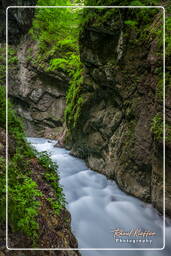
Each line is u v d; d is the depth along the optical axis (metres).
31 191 3.50
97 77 7.76
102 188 7.33
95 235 5.08
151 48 5.77
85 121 9.12
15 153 4.26
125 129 6.85
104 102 8.20
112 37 7.06
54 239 3.19
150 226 5.39
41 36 15.94
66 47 14.80
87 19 7.36
